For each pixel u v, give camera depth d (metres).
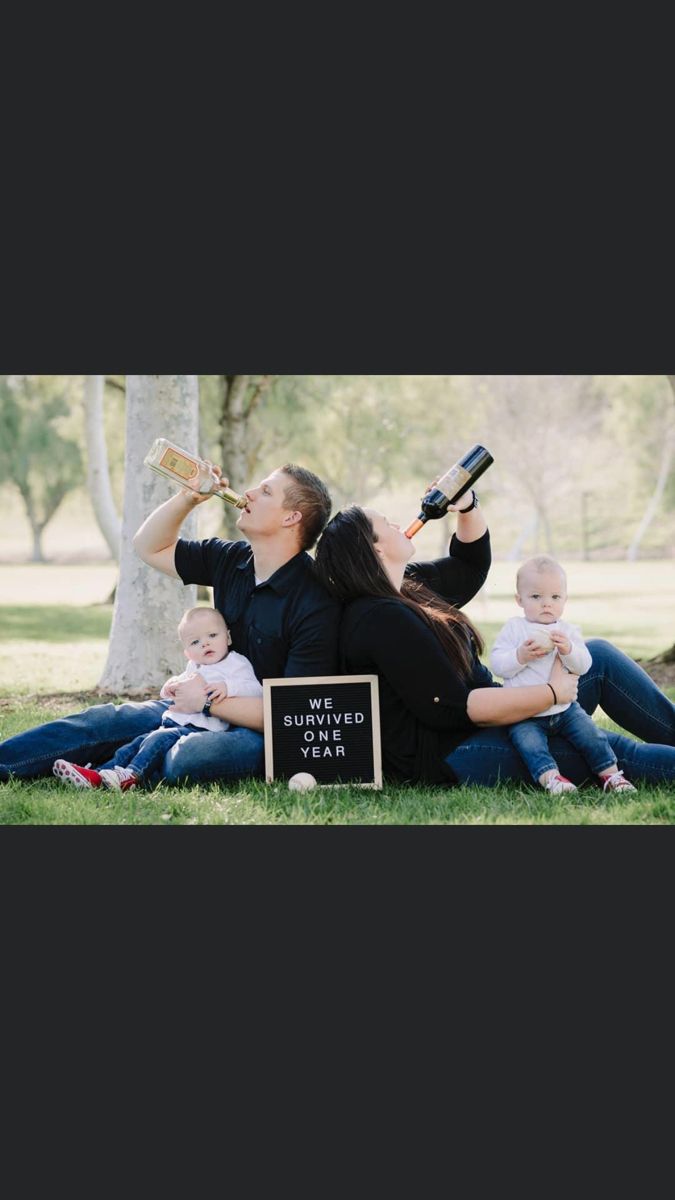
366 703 6.13
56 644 14.05
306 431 18.78
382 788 6.10
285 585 6.29
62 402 21.31
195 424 9.77
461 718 6.05
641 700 6.45
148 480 9.64
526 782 6.11
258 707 6.22
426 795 5.93
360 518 6.25
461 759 6.12
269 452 19.55
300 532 6.31
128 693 9.76
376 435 20.03
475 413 23.45
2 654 13.16
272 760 6.16
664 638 13.55
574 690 6.07
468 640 6.34
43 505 27.70
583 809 5.61
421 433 21.80
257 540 6.31
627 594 18.50
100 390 14.45
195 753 6.13
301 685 6.15
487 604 18.19
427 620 6.19
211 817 5.58
